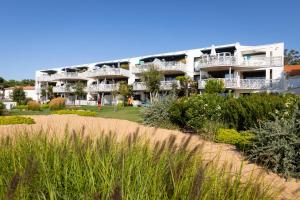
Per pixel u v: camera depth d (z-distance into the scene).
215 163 2.79
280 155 6.74
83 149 2.72
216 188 2.36
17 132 3.97
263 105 10.12
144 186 2.14
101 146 2.83
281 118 8.05
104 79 58.12
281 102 9.79
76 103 59.25
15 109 36.28
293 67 42.53
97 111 30.17
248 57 40.03
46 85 70.62
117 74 54.25
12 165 2.61
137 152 2.73
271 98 10.70
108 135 3.23
